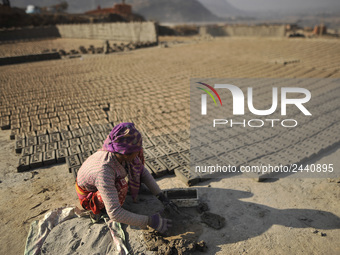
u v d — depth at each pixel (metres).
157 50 14.69
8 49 18.36
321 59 9.62
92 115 5.33
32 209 2.87
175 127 4.65
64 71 9.91
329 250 2.25
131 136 2.17
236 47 14.02
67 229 2.50
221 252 2.28
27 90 7.39
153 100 6.15
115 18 40.34
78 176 2.44
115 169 2.30
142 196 3.03
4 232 2.57
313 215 2.65
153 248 2.29
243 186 3.14
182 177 3.26
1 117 5.45
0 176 3.49
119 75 8.80
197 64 9.88
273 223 2.57
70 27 26.50
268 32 21.00
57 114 5.47
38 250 2.31
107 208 2.24
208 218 2.64
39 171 3.60
